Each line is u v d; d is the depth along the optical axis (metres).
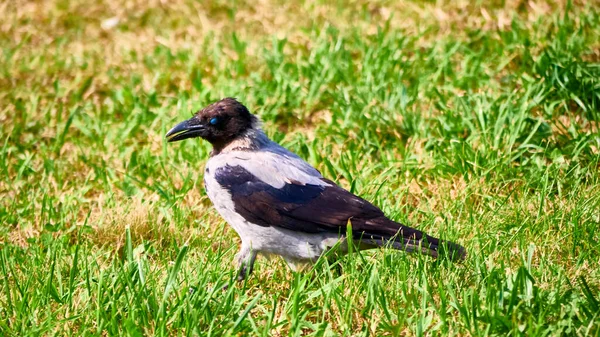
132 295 8.34
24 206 11.50
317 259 9.23
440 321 7.74
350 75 13.99
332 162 12.04
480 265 8.56
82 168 12.59
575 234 9.34
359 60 14.63
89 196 12.05
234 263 9.64
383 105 13.08
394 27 15.70
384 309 7.86
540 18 14.80
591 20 14.63
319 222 9.03
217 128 9.88
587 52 13.80
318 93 13.66
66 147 13.16
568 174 11.02
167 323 8.06
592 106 12.29
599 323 7.41
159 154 12.70
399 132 12.53
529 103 12.48
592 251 9.26
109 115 13.95
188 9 17.48
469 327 7.52
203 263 9.36
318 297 8.51
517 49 14.10
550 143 11.79
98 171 12.21
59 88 14.68
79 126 13.41
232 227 9.76
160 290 8.64
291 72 14.39
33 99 14.19
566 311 7.64
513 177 11.12
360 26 15.73
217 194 9.55
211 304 8.39
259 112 13.34
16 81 15.16
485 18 15.47
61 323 8.05
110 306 8.31
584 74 12.81
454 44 14.61
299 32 15.85
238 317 8.00
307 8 16.83
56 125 13.73
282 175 9.38
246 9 17.36
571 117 12.09
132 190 11.70
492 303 7.73
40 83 15.05
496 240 9.42
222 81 14.24
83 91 14.74
